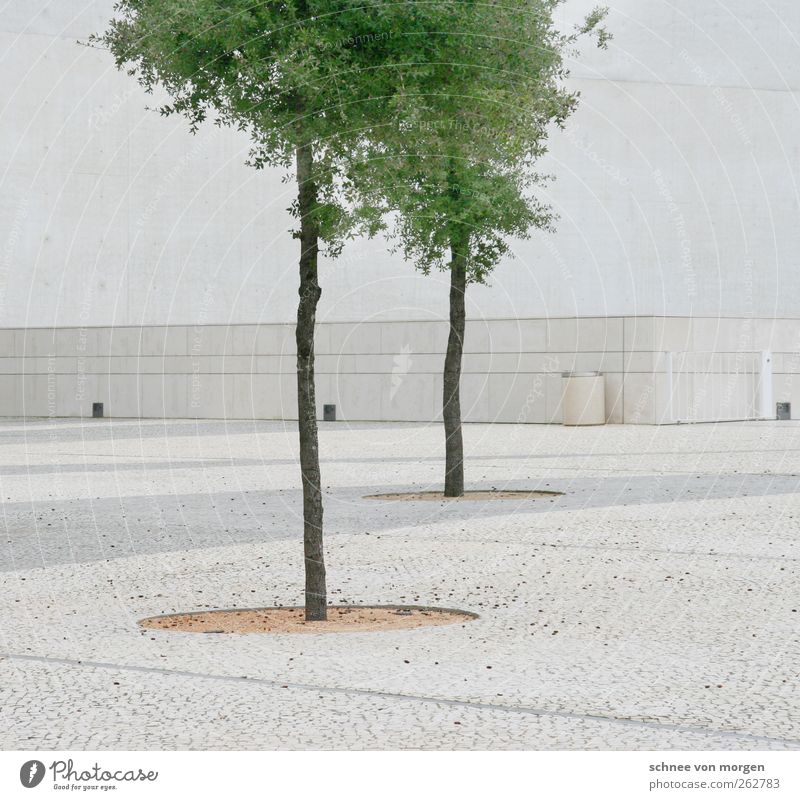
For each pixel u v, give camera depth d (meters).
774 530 12.98
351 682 6.74
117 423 38.75
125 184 46.16
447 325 37.56
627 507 15.27
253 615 8.95
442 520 14.24
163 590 9.94
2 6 44.47
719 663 7.11
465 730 5.77
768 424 34.62
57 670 7.09
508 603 9.17
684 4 46.34
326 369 39.47
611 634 7.99
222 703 6.30
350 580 10.29
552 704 6.22
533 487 17.98
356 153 9.32
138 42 9.31
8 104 44.50
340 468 21.84
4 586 10.13
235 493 17.62
